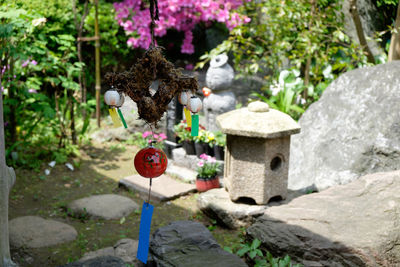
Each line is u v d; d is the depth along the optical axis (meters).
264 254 3.42
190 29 8.34
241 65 7.87
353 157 4.47
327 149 4.76
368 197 3.61
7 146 5.95
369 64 6.18
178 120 6.10
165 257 3.23
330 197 3.74
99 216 4.57
